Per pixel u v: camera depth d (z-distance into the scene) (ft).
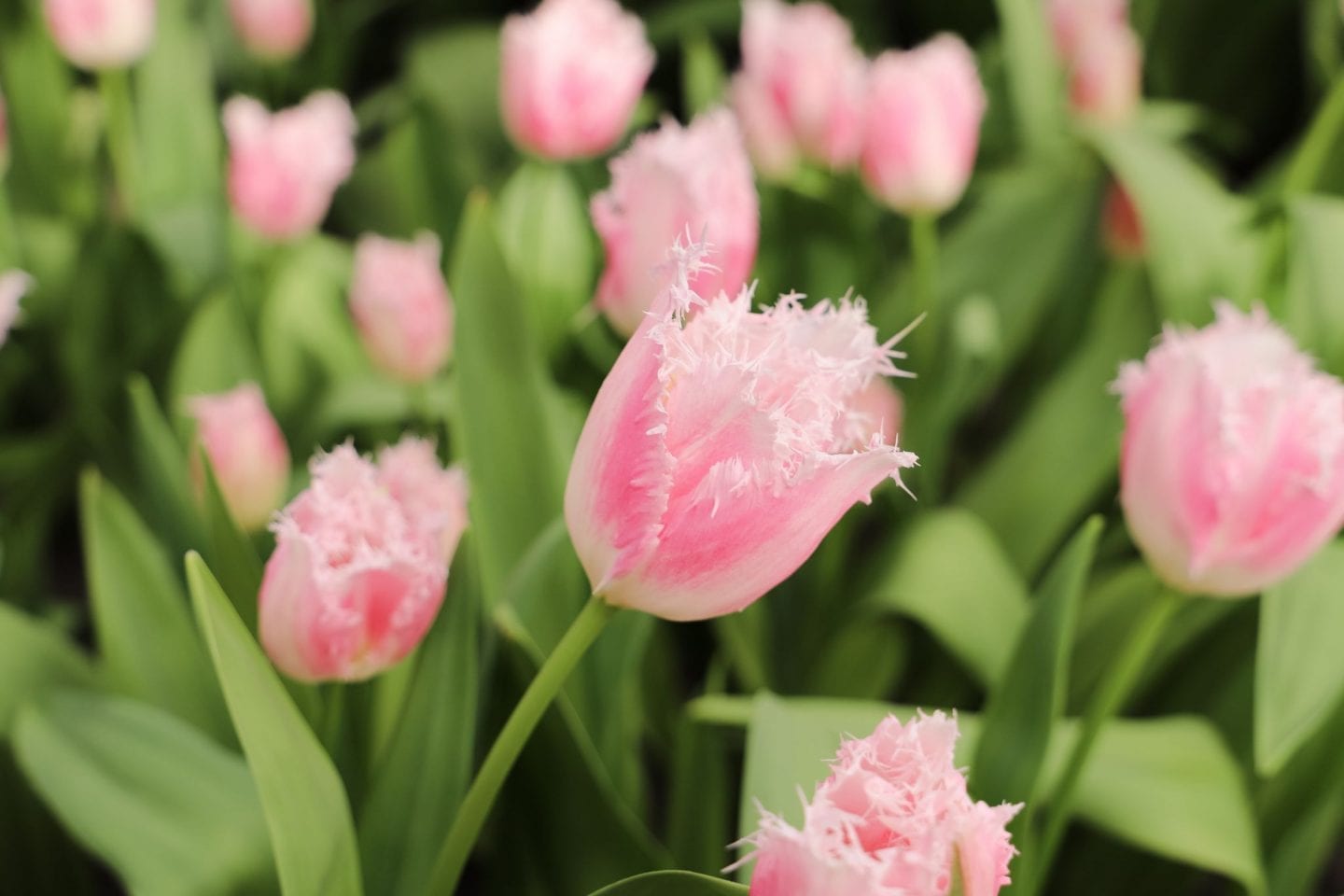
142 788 2.53
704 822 2.95
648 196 2.56
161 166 4.35
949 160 3.19
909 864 2.02
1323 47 5.07
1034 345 4.16
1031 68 4.24
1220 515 2.42
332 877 2.29
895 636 3.34
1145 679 3.11
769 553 2.12
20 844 2.83
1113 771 2.77
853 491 2.10
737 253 2.58
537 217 3.24
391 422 3.78
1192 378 2.41
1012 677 2.55
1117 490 3.36
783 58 3.37
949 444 4.39
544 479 2.79
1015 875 2.52
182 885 2.45
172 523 2.98
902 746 2.07
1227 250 3.26
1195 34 5.64
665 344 2.09
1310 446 2.39
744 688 3.28
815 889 2.01
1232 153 5.97
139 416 2.98
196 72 4.50
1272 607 2.69
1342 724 2.87
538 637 2.67
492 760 2.25
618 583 2.15
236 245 4.08
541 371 2.81
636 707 3.16
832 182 3.50
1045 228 3.69
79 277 3.83
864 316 2.16
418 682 2.47
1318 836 2.98
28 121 4.69
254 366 3.49
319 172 3.42
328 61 5.52
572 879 2.62
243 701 2.19
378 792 2.47
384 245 3.22
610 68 3.12
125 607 2.80
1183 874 3.04
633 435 2.10
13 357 4.25
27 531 3.59
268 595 2.29
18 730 2.56
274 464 2.92
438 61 5.66
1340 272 2.99
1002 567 3.14
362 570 2.27
